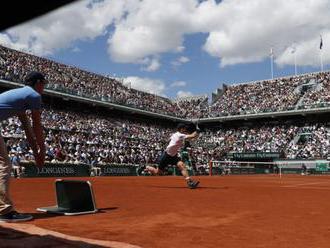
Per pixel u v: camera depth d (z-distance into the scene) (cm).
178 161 1251
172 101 7594
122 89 6475
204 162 5081
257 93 6850
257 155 5600
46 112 4647
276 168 5178
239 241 414
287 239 425
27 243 375
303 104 5903
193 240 419
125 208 703
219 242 409
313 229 487
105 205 751
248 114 6288
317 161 5000
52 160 3338
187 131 1241
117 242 391
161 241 412
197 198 895
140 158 4556
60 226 501
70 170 3125
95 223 532
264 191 1130
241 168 4747
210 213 633
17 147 3169
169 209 686
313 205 749
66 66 5844
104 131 5003
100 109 5662
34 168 2836
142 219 571
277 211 658
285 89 6600
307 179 2794
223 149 6025
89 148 4231
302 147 5534
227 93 7306
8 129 3550
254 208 699
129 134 5353
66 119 4781
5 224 495
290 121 6169
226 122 6719
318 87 6256
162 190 1172
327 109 5603
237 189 1224
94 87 5769
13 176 2711
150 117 6319
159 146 5422
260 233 460
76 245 370
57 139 4050
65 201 667
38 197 945
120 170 3616
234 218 580
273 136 6019
